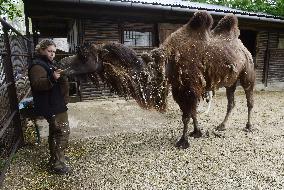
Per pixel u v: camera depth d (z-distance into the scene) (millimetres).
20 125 4402
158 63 4078
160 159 4105
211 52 4402
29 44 6734
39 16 8211
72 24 9766
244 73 5211
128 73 3791
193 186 3355
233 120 6266
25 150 4336
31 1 6883
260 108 7629
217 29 5102
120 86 3801
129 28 8984
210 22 4484
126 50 3746
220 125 5504
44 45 3348
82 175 3605
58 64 3500
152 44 9367
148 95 4043
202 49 4332
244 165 3918
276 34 12367
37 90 3365
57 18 8570
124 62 3740
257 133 5348
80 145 4688
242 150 4457
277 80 12766
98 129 5625
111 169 3785
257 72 12180
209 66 4367
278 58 12562
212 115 6684
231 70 4645
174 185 3375
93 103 8039
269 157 4199
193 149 4480
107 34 8758
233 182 3451
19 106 4508
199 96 4391
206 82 4492
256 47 11914
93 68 3525
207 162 4008
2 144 3707
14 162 3896
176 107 7367
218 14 8977
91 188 3295
